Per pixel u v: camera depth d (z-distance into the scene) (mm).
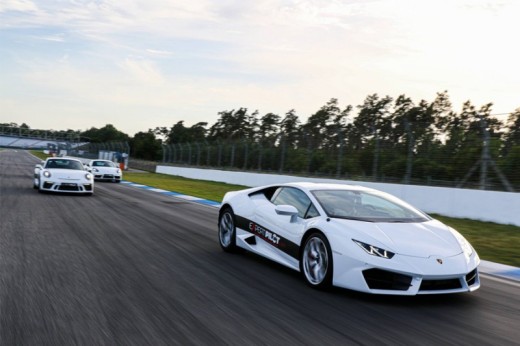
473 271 4426
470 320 3865
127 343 3090
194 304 4023
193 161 39781
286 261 5277
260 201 6090
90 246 6547
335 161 21062
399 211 5117
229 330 3402
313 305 4117
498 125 13578
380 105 51312
